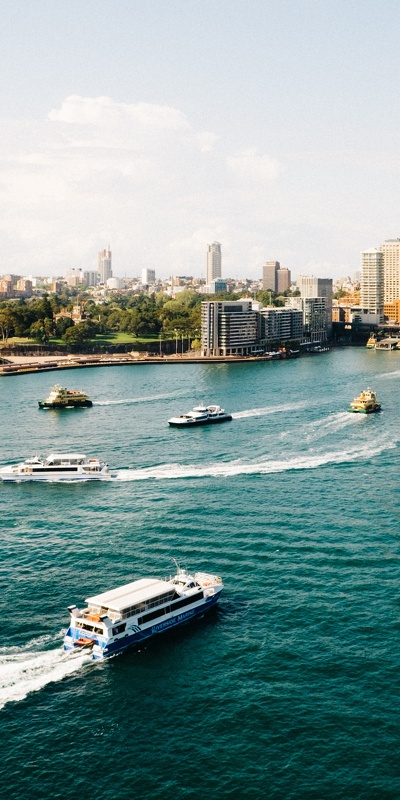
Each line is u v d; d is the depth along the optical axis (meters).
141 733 104.31
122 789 94.12
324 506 193.25
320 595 140.62
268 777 95.56
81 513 193.00
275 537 170.12
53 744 102.38
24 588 145.25
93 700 111.88
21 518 190.75
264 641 125.88
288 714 107.06
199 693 112.94
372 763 97.44
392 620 130.62
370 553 159.75
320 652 121.81
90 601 128.50
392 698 109.62
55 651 123.88
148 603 129.38
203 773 96.50
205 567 154.00
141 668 119.81
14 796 93.19
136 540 170.50
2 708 110.19
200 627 131.38
